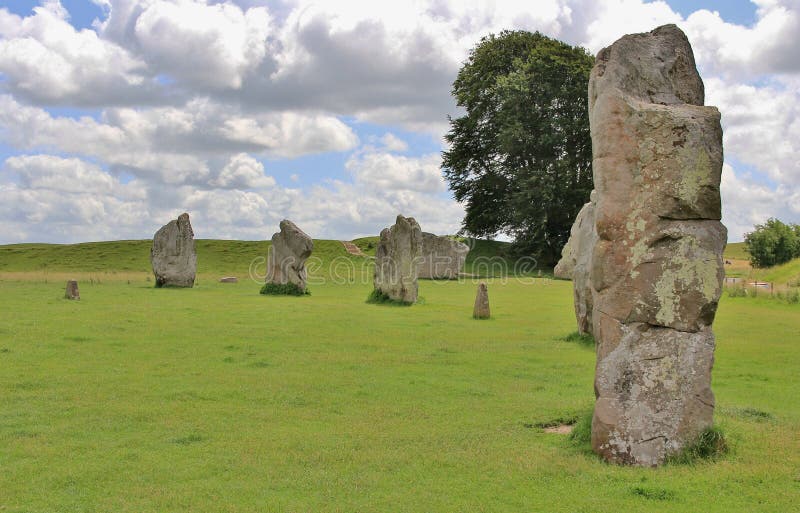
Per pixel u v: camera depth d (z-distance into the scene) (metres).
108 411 11.48
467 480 8.33
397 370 15.52
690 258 9.03
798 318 27.45
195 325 22.78
